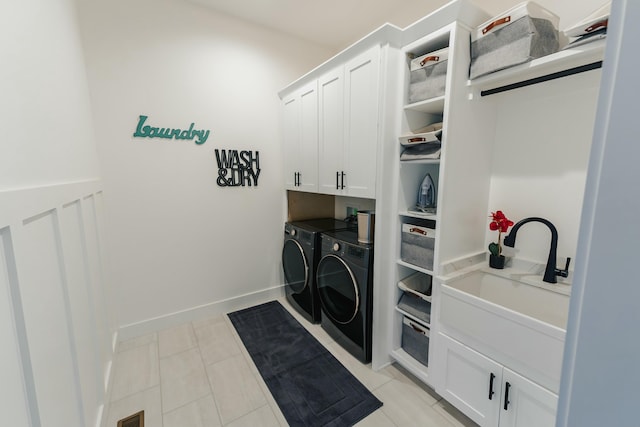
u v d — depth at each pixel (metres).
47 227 0.88
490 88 1.44
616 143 0.33
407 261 1.66
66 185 1.06
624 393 0.34
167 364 1.88
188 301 2.41
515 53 1.17
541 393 1.05
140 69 2.00
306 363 1.90
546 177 1.44
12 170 0.69
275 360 1.93
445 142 1.36
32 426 0.70
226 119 2.40
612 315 0.34
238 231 2.60
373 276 1.76
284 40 2.61
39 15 0.94
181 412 1.50
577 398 0.39
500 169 1.63
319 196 3.01
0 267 0.61
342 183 1.94
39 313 0.77
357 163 1.78
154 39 2.03
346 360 1.92
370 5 2.16
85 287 1.26
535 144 1.47
